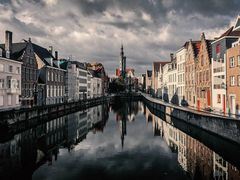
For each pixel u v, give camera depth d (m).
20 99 45.91
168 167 17.77
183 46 56.88
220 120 23.64
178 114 38.81
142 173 16.64
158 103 58.03
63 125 38.25
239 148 20.06
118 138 28.50
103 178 15.83
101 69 127.00
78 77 83.50
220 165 17.83
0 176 16.22
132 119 45.97
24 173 16.83
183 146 23.92
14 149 23.36
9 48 44.78
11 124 32.22
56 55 73.44
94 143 26.11
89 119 46.16
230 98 33.84
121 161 19.42
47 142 26.44
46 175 16.44
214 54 39.88
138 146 24.45
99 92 118.69
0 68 39.12
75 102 63.12
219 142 23.80
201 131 28.70
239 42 32.44
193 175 15.95
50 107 46.19
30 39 51.19
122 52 199.75
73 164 18.83
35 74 52.75
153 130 33.38
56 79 63.56
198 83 46.81
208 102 41.75
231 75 33.25
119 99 127.44
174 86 66.44
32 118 38.56
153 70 112.88
